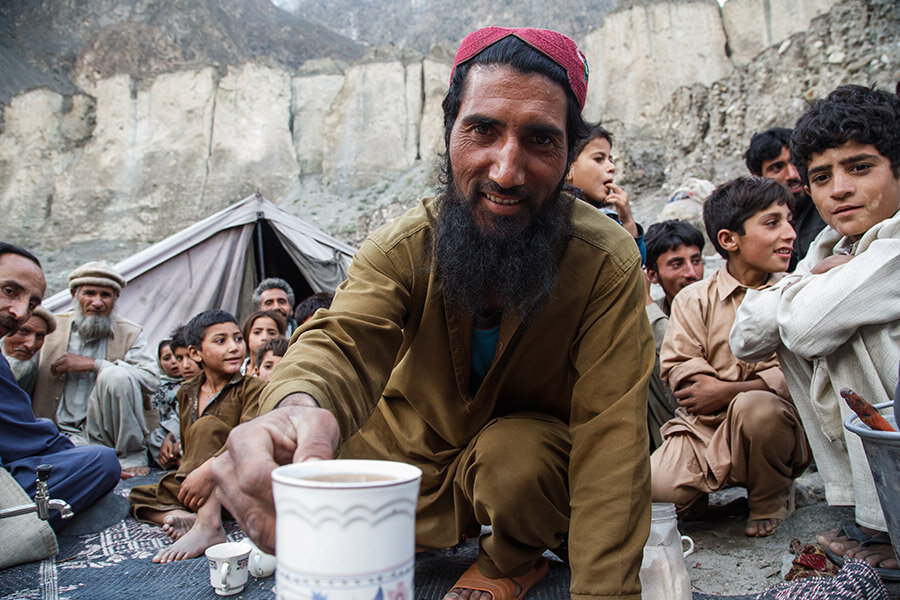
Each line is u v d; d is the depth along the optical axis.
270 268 10.25
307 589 0.68
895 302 1.88
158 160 39.75
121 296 7.64
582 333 1.69
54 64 48.28
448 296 1.62
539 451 1.73
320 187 38.25
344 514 0.68
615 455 1.51
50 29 51.97
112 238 37.69
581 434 1.58
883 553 1.91
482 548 1.89
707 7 33.28
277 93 40.97
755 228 2.70
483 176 1.46
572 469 1.60
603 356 1.60
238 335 3.66
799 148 2.25
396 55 41.03
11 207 38.72
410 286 1.69
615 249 1.64
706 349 2.75
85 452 2.93
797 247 3.91
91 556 2.62
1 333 2.86
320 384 1.14
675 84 31.72
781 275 2.81
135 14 55.03
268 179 38.62
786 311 2.08
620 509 1.48
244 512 0.85
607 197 3.26
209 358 3.54
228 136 39.97
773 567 2.17
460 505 1.89
